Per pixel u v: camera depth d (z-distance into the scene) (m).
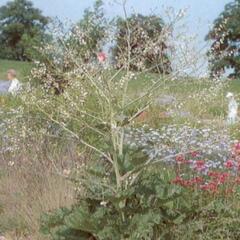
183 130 7.99
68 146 7.48
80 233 5.10
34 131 8.05
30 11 61.00
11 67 35.34
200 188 5.93
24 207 6.53
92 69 5.51
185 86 6.71
